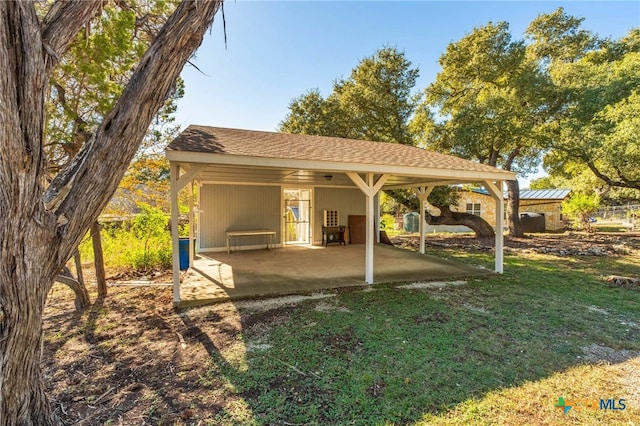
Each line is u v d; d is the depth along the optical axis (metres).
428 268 7.05
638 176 11.71
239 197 10.13
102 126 1.93
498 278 6.21
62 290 5.54
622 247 10.40
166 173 9.92
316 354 3.06
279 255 8.99
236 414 2.20
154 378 2.67
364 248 10.47
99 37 3.56
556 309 4.38
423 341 3.34
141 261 7.28
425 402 2.32
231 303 4.67
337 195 11.69
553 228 19.34
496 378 2.65
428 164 6.14
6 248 1.50
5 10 1.44
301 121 15.49
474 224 13.99
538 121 12.63
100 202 1.91
